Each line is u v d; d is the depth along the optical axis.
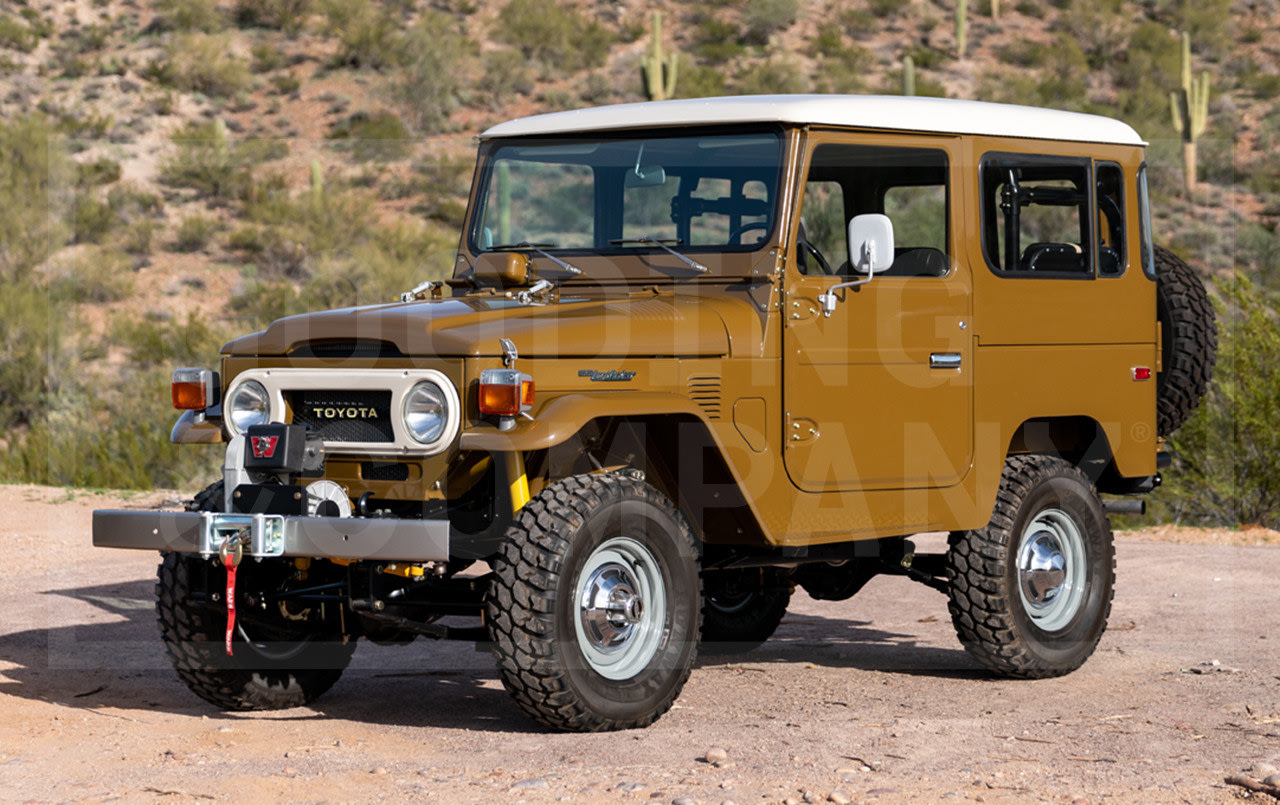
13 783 4.91
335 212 31.62
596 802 4.62
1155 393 7.41
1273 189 33.97
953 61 45.91
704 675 6.96
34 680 6.79
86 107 39.12
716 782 4.84
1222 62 46.31
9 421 21.86
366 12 45.97
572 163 6.62
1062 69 45.16
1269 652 7.52
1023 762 5.16
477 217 6.85
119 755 5.31
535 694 5.36
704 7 49.91
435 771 5.03
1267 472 13.27
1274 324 13.55
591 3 50.56
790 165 6.04
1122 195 7.20
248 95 41.91
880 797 4.66
